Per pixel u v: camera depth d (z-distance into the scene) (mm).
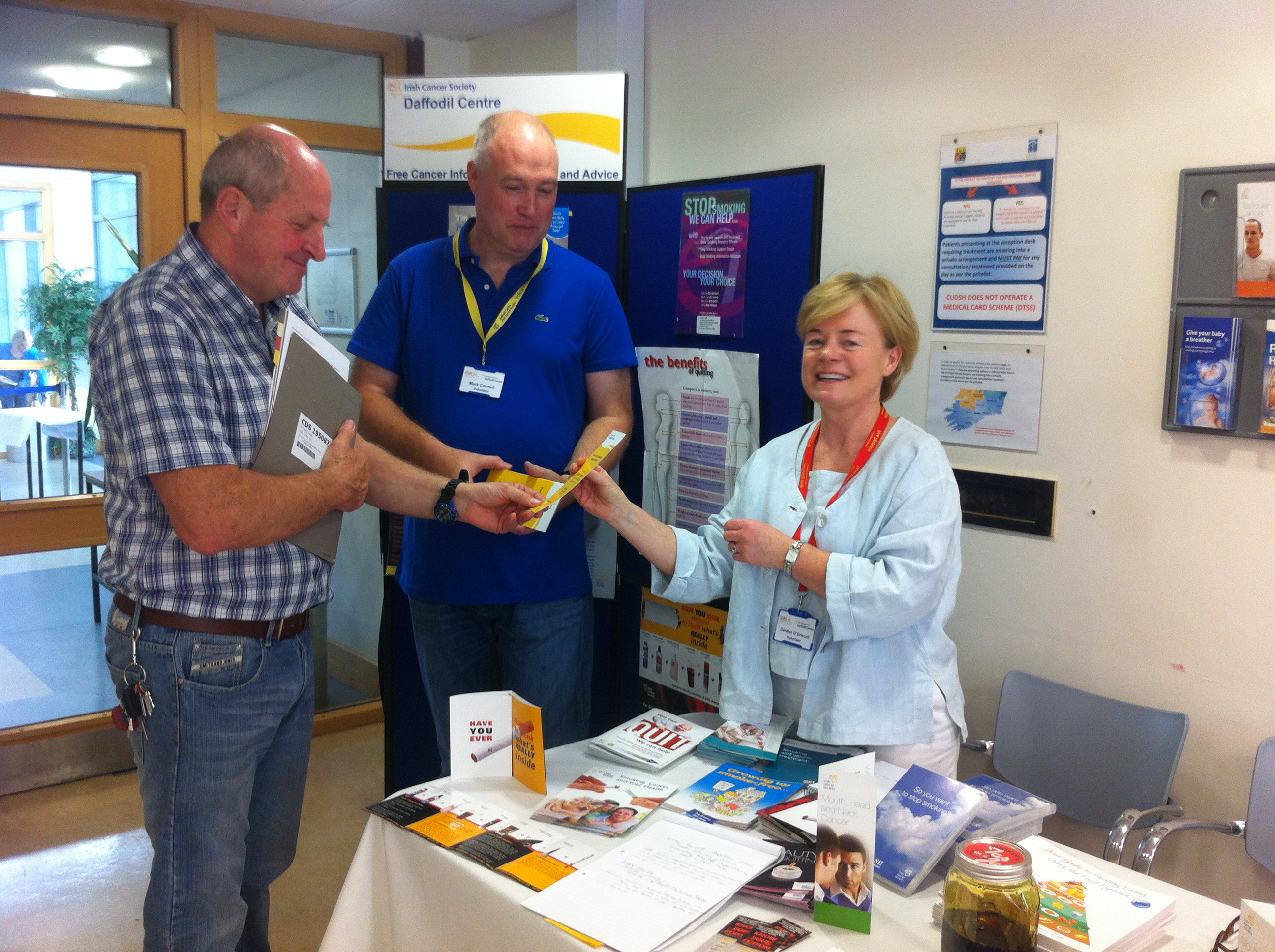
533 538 2287
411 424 2227
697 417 2586
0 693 3324
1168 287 1972
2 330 3146
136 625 1654
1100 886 1277
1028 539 2238
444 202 2662
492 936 1302
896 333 1747
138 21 3268
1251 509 1892
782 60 2666
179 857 1692
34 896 2670
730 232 2463
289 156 1627
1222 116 1874
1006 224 2203
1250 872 1951
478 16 3588
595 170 2660
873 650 1720
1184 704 2012
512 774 1658
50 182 3158
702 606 2605
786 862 1349
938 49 2299
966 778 2424
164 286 1610
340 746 3729
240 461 1682
